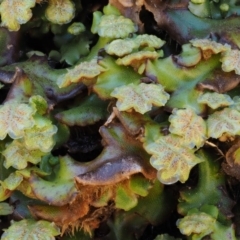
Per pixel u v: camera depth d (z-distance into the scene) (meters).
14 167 0.11
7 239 0.11
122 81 0.11
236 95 0.11
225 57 0.11
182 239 0.11
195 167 0.11
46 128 0.11
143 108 0.10
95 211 0.11
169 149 0.10
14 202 0.11
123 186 0.11
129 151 0.11
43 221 0.11
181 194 0.11
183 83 0.11
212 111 0.11
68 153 0.11
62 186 0.11
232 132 0.10
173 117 0.11
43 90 0.11
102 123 0.11
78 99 0.11
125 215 0.11
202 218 0.11
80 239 0.11
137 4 0.11
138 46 0.11
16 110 0.11
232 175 0.11
